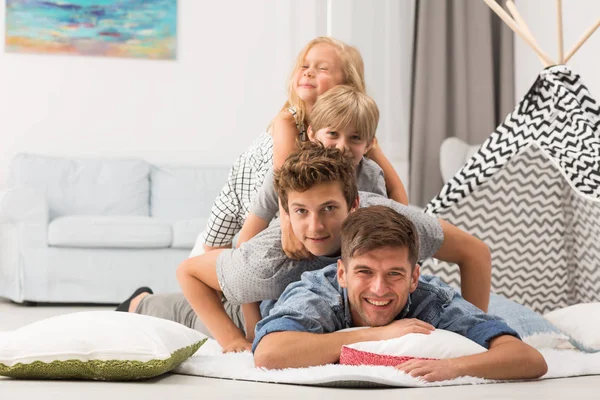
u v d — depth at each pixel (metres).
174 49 5.55
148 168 5.16
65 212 4.93
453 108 5.71
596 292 3.05
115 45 5.49
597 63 4.54
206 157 5.60
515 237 3.07
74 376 1.76
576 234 3.10
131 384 1.71
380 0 5.62
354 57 2.52
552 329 2.36
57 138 5.44
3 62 5.38
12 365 1.74
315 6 5.60
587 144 2.67
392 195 2.48
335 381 1.64
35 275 4.45
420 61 5.64
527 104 2.82
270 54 5.65
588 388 1.68
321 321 1.84
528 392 1.61
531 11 5.40
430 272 2.96
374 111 2.17
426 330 1.78
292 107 2.49
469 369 1.71
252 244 2.05
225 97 5.62
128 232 4.49
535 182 3.06
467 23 5.70
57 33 5.43
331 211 1.86
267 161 2.47
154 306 2.61
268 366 1.78
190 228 4.55
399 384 1.65
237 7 5.62
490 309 2.42
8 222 4.48
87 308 4.36
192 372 1.84
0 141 5.38
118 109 5.51
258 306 2.20
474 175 2.83
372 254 1.75
